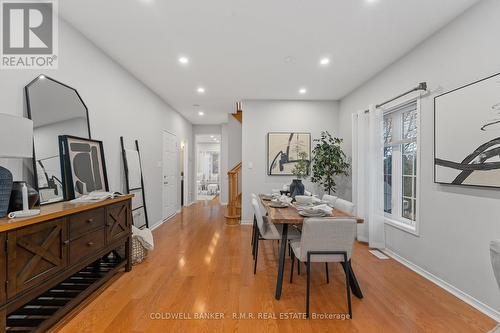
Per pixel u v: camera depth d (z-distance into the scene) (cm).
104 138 319
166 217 571
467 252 226
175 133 636
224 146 821
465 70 229
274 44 295
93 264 271
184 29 265
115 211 254
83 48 278
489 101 203
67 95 252
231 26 258
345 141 494
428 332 184
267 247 379
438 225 259
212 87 448
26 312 190
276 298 230
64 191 238
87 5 227
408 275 281
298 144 518
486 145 206
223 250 362
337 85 432
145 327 187
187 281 263
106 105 323
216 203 847
